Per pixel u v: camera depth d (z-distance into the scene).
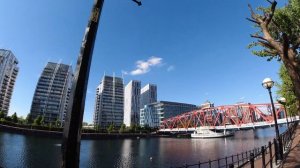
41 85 139.25
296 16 10.34
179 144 88.44
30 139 71.44
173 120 166.00
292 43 9.87
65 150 2.21
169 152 59.50
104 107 172.25
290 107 25.64
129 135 126.38
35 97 136.00
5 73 136.12
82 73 2.53
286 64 7.07
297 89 6.81
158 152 59.47
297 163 10.68
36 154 44.53
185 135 153.25
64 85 145.62
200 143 92.56
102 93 174.75
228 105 126.94
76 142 2.30
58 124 107.44
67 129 2.28
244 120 120.69
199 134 135.25
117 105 177.62
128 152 58.62
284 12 10.86
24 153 44.38
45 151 49.28
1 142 56.88
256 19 8.15
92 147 69.19
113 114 173.75
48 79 142.38
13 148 49.25
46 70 144.00
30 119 104.75
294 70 6.89
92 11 2.86
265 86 13.48
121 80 188.12
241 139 107.94
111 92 178.12
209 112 144.25
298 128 33.97
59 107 140.62
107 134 109.88
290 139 20.44
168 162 42.41
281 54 7.16
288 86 21.69
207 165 34.78
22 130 83.12
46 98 138.38
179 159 46.16
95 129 115.81
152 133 148.75
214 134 130.75
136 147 74.12
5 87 138.12
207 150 63.44
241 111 123.50
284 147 15.79
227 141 99.75
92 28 2.77
